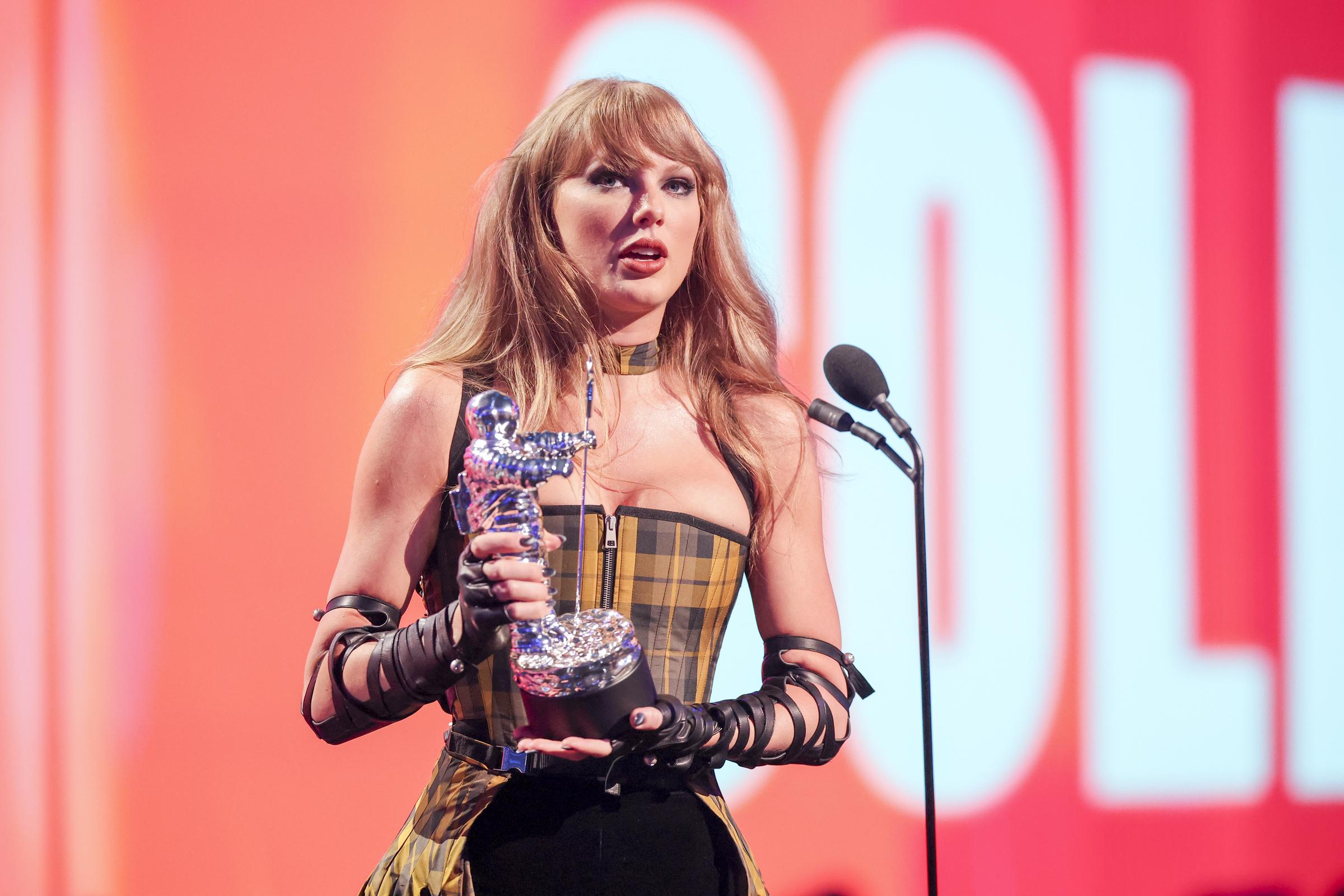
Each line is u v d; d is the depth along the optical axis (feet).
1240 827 33.22
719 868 13.96
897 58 30.81
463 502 12.84
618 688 12.39
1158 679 32.60
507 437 12.67
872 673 30.07
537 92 28.48
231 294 26.84
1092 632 32.07
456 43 28.04
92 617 26.07
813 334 29.91
